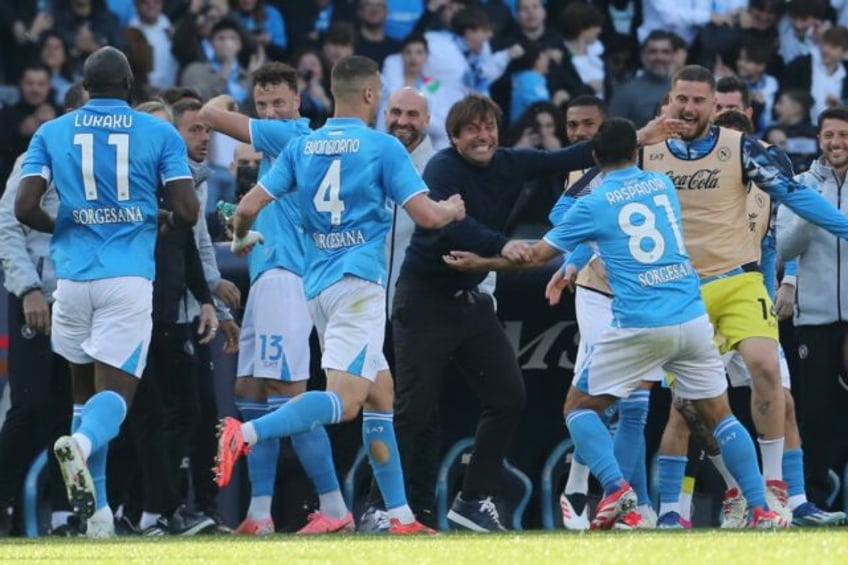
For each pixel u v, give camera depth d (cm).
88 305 2023
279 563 1517
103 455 2056
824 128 2444
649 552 1565
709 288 2214
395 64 3544
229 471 1895
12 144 3306
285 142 2153
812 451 2475
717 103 2539
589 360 2055
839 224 2170
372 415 2056
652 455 2519
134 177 2023
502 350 2214
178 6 3566
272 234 2241
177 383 2289
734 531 1975
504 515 2280
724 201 2217
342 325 1964
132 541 1945
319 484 2197
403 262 2225
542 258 2044
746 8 3825
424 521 2269
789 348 2550
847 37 3778
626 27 3866
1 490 2300
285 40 3666
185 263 2283
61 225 2039
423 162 2336
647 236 2017
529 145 3086
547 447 2484
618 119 2053
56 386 2359
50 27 3459
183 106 2358
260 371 2238
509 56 3638
